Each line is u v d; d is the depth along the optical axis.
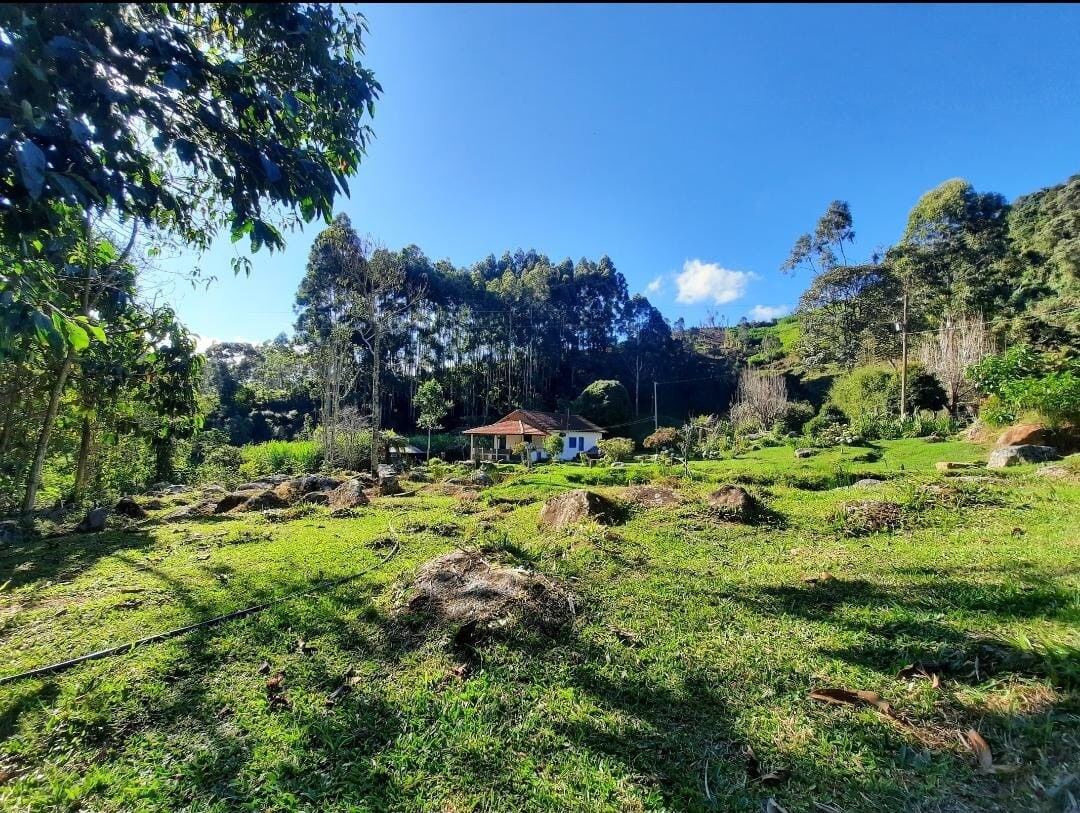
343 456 19.30
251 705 2.21
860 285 36.72
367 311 22.34
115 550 5.29
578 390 45.56
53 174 1.54
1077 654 2.13
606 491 7.80
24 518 6.73
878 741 1.82
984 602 2.86
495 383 41.66
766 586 3.45
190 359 7.79
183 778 1.79
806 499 6.70
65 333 1.95
